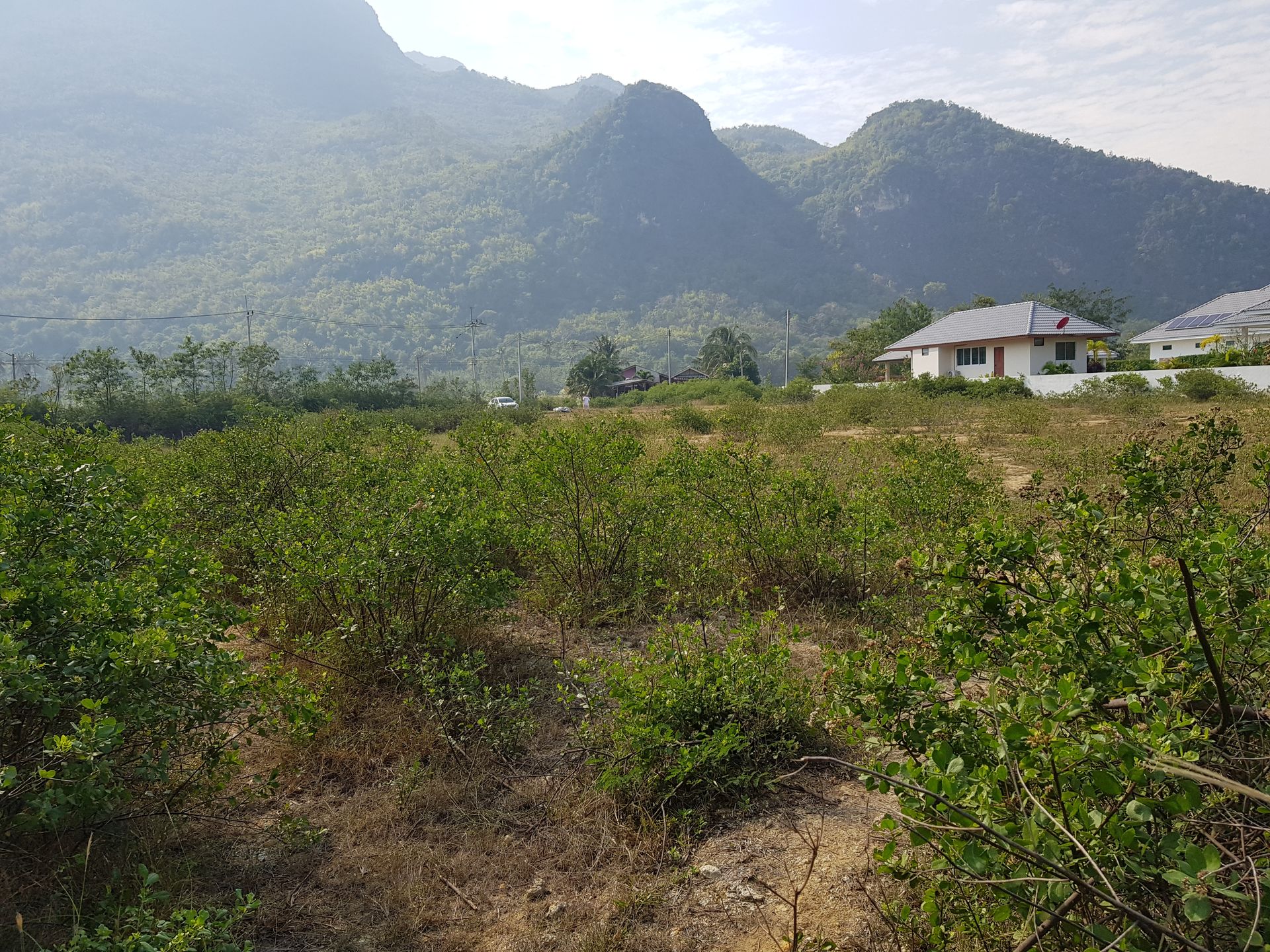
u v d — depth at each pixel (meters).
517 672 5.41
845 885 3.24
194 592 3.91
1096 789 2.10
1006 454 15.34
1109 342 48.75
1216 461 4.96
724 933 3.06
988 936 2.53
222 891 3.32
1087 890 1.93
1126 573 2.87
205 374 45.47
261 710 3.81
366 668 5.11
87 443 5.57
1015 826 2.23
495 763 4.29
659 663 4.36
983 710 2.49
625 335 189.12
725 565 6.81
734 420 20.72
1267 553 2.87
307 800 4.02
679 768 3.76
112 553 4.39
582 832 3.71
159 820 3.57
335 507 6.48
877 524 6.46
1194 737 2.19
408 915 3.19
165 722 3.44
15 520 4.00
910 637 4.27
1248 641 2.61
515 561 7.92
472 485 7.61
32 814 3.06
